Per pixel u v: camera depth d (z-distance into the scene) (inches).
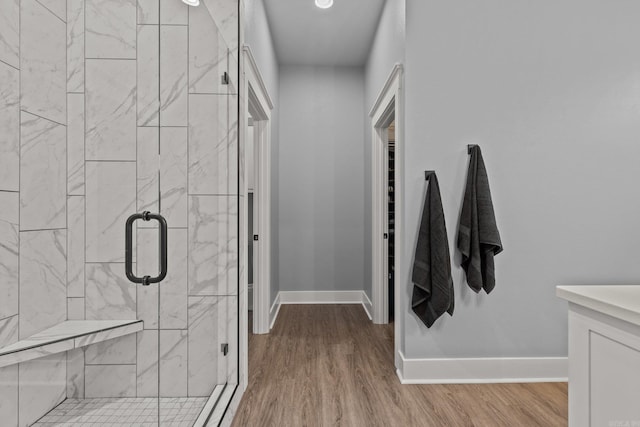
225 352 83.2
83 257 48.0
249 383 93.2
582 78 96.7
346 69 177.8
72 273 47.3
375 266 146.2
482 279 92.7
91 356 47.5
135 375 52.4
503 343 95.1
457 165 94.5
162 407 57.4
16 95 41.3
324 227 177.9
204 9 70.1
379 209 146.9
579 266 96.6
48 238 44.5
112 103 53.7
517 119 95.7
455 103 94.7
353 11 131.9
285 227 177.2
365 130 172.4
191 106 66.8
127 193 54.4
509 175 95.7
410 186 94.3
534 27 96.0
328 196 177.8
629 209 97.2
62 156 47.1
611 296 45.8
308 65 177.2
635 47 97.3
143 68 57.1
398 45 103.9
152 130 58.4
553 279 96.0
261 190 134.3
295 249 177.5
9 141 40.1
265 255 133.7
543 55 96.0
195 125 68.1
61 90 48.3
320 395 86.9
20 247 40.8
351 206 178.1
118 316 52.1
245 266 90.5
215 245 76.5
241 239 87.4
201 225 70.3
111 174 52.2
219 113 78.1
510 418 77.0
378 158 146.9
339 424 74.9
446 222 94.3
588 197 96.7
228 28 85.3
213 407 73.0
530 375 95.0
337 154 177.8
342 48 160.2
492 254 90.2
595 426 45.6
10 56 40.6
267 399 85.0
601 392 44.6
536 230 96.0
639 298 44.7
